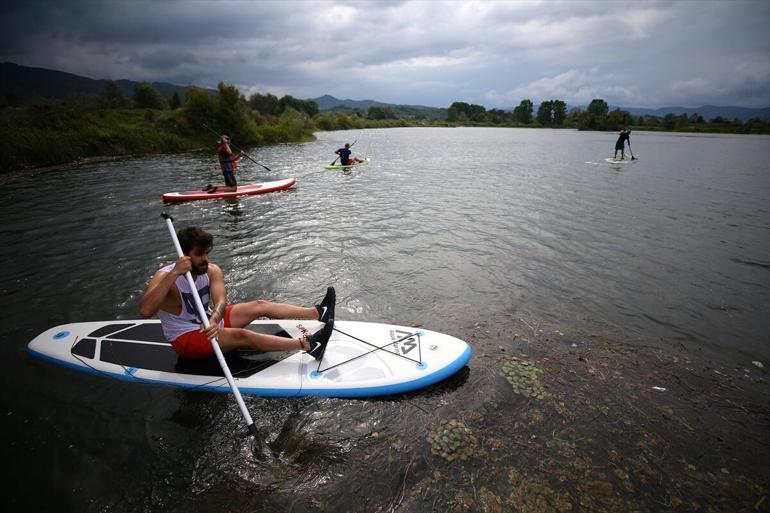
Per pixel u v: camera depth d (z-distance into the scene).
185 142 30.25
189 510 2.68
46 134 21.45
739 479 2.90
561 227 9.23
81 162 21.55
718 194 13.05
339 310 5.40
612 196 12.69
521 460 3.02
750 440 3.25
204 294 3.77
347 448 3.16
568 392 3.77
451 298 5.76
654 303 5.65
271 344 3.91
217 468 3.00
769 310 5.47
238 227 9.16
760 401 3.72
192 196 11.91
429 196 12.74
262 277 6.43
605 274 6.61
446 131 76.44
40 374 4.03
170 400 3.68
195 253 3.55
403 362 4.03
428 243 8.08
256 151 30.95
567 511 2.64
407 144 38.66
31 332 4.86
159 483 2.89
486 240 8.27
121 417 3.50
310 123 62.91
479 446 3.15
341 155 19.92
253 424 3.26
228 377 3.44
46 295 5.83
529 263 7.07
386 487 2.80
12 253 7.48
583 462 3.01
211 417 3.49
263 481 2.88
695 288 6.12
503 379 3.95
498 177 16.81
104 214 10.27
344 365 3.99
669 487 2.82
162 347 4.29
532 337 4.75
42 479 2.93
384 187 14.42
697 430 3.35
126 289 6.03
